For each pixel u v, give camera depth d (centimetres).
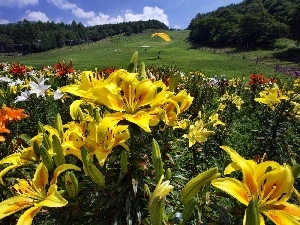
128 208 207
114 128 201
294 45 6306
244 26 7131
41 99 604
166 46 8275
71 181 192
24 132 602
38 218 262
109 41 10788
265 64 4194
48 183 209
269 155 518
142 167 217
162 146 272
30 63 5816
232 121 777
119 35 11962
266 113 605
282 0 9062
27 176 283
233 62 4462
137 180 211
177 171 288
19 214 289
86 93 206
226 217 190
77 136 217
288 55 5394
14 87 710
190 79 991
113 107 201
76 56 7069
